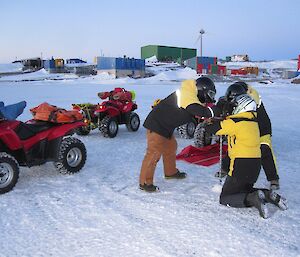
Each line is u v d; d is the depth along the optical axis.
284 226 4.14
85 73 59.28
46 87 30.47
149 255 3.50
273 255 3.50
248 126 4.46
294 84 35.47
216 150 7.36
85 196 5.12
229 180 4.59
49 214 4.49
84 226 4.14
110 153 7.75
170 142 5.62
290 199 5.02
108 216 4.41
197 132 8.02
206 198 5.02
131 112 10.80
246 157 4.45
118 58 51.34
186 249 3.60
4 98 19.28
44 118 6.01
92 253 3.55
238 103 4.57
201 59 61.97
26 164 5.79
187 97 4.82
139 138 9.63
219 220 4.28
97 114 9.67
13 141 5.39
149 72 56.94
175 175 5.85
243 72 58.81
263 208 4.29
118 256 3.49
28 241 3.81
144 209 4.62
